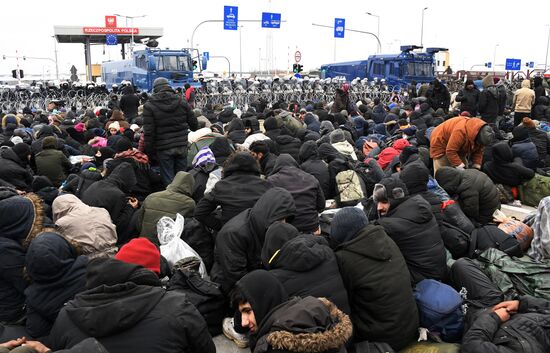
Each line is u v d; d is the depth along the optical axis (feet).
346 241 13.00
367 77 111.45
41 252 11.61
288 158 19.83
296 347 8.18
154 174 23.02
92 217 14.53
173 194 18.01
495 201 19.21
